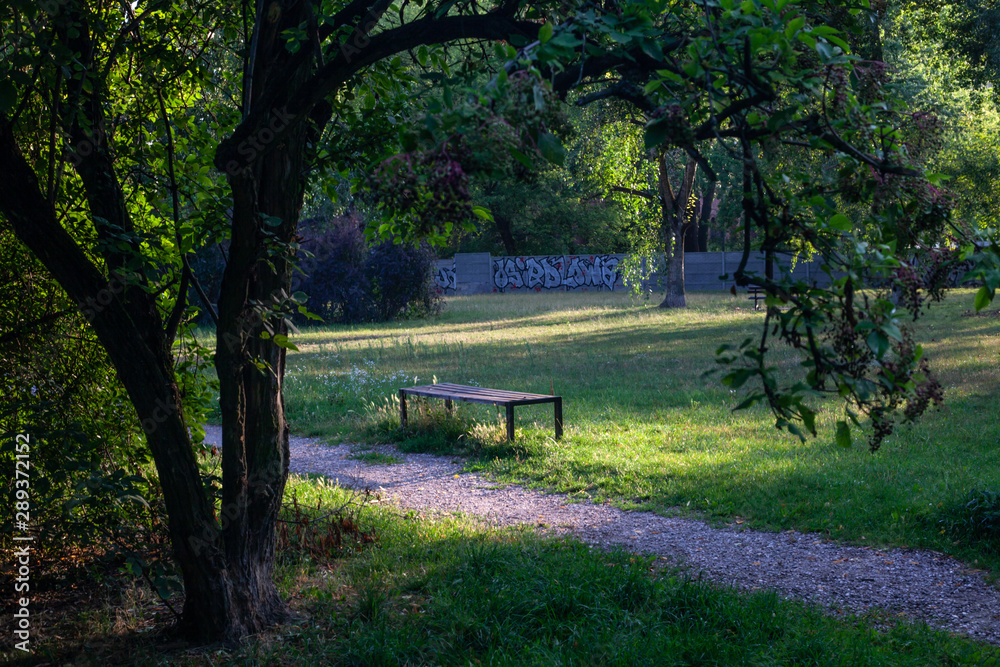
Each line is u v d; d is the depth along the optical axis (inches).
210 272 927.7
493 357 709.9
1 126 136.4
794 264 75.4
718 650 155.0
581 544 233.0
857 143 79.0
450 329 1043.3
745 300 1320.1
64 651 159.5
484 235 2052.2
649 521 270.7
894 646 165.3
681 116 70.6
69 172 191.6
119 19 185.9
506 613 172.2
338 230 1200.2
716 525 262.4
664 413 445.7
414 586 195.9
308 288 1179.3
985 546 223.8
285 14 161.3
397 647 153.5
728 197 1456.7
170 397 154.0
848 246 72.4
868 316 68.8
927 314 903.7
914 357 71.6
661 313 1119.6
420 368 654.5
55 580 200.2
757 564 224.8
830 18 90.9
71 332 200.7
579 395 511.2
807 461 324.8
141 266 154.1
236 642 158.9
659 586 188.5
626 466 334.3
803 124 77.1
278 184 161.6
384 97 189.0
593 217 1824.6
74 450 168.4
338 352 794.8
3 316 191.9
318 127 180.5
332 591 190.7
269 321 162.9
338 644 157.4
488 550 216.4
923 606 191.6
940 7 755.4
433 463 370.6
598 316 1124.5
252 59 154.3
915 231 75.9
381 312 1218.0
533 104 63.3
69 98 150.9
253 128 141.1
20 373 193.0
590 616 171.2
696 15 86.4
